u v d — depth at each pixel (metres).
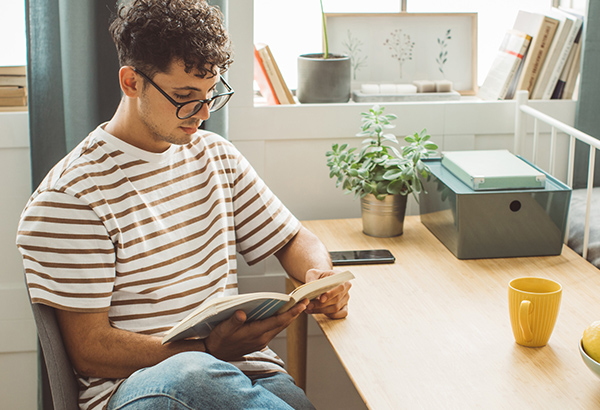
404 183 1.50
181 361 0.95
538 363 0.98
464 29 1.92
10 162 1.64
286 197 1.78
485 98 1.88
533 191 1.37
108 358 1.04
